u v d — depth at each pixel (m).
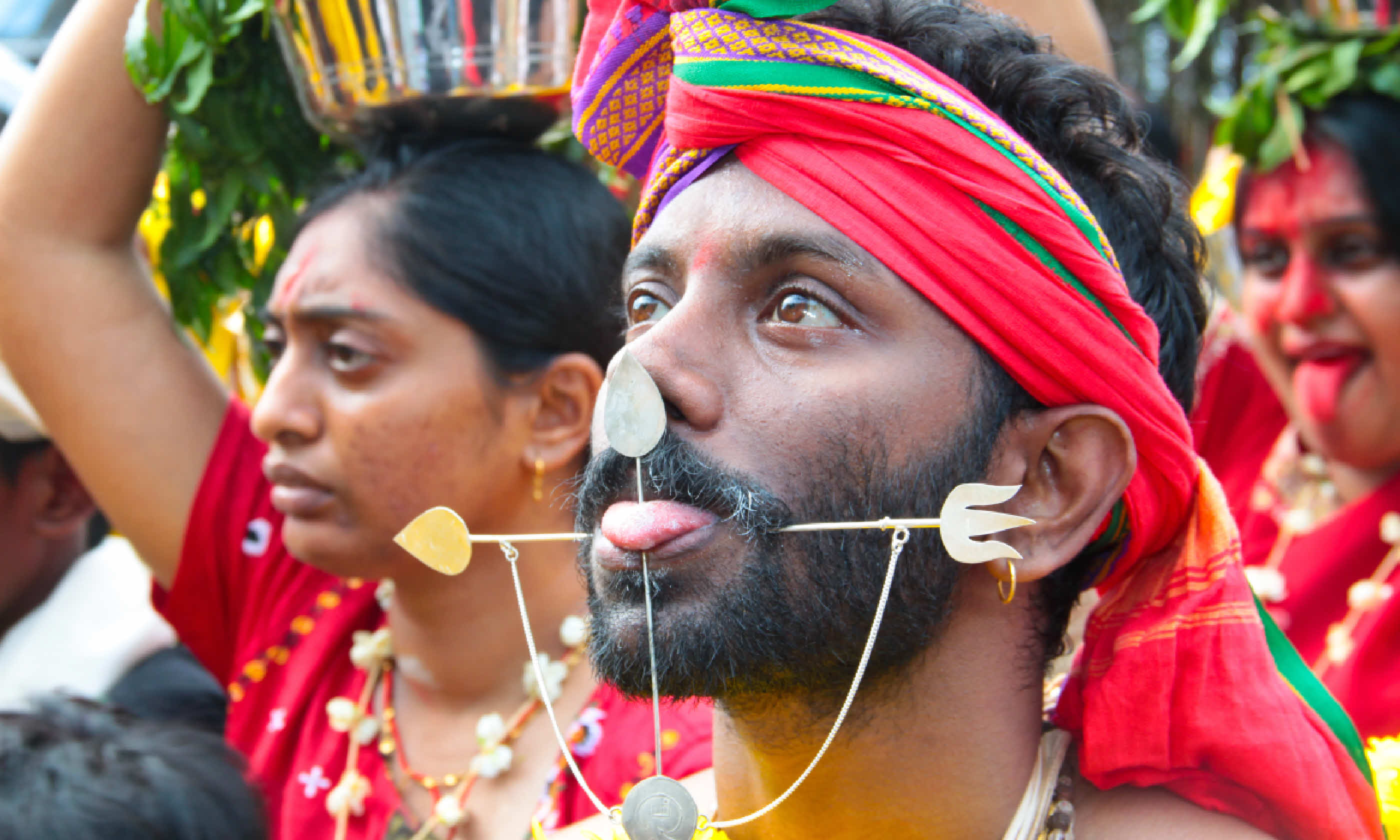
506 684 1.70
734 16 1.07
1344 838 1.05
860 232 1.03
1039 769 1.14
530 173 1.75
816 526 0.99
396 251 1.62
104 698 2.10
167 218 2.14
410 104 1.66
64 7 3.92
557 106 1.71
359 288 1.62
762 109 1.04
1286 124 2.20
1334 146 2.16
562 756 1.61
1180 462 1.11
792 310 1.04
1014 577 1.07
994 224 1.03
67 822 1.17
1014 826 1.11
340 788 1.71
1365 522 2.28
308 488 1.64
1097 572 1.19
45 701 1.36
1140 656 1.11
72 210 1.89
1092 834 1.12
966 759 1.10
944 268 1.02
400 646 1.77
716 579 0.98
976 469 1.05
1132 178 1.21
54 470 2.24
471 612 1.69
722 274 1.05
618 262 1.79
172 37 1.76
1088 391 1.06
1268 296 2.29
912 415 1.02
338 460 1.62
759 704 1.06
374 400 1.61
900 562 1.03
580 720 1.62
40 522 2.24
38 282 1.88
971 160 1.02
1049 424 1.07
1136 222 1.21
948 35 1.18
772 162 1.05
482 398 1.65
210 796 1.26
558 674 1.67
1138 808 1.12
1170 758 1.10
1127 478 1.08
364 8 1.60
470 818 1.63
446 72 1.62
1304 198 2.19
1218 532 1.13
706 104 1.06
